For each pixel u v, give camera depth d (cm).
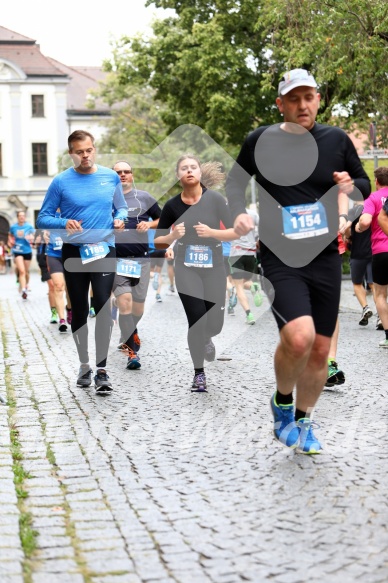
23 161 6372
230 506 464
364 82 1916
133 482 514
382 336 1229
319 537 413
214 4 3334
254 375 902
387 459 548
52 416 711
